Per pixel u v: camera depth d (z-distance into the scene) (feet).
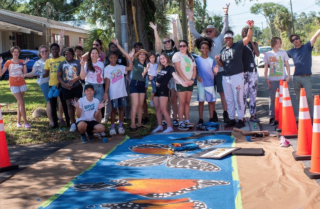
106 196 14.76
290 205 13.41
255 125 26.66
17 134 26.84
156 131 27.37
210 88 28.04
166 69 26.50
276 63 27.14
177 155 20.74
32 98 45.19
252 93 28.04
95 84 26.32
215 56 26.58
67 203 14.19
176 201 13.98
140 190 15.31
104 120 30.45
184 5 64.03
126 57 28.27
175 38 29.99
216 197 14.28
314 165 16.31
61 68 27.22
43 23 93.20
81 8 88.53
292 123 23.22
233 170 17.52
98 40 29.68
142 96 27.81
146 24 48.96
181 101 27.25
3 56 70.13
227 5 29.14
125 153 21.62
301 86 27.43
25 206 14.15
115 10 31.32
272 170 17.31
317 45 187.32
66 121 28.71
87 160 20.39
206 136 24.86
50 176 17.78
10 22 92.48
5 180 17.37
